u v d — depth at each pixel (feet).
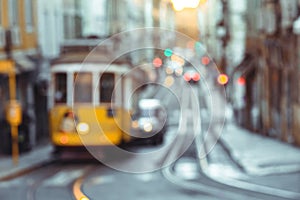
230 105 158.51
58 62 79.30
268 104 117.60
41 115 110.22
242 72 136.98
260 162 77.05
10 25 97.09
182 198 54.39
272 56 111.45
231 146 97.66
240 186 61.05
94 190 58.59
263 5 118.11
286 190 57.52
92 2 150.61
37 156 84.69
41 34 113.50
